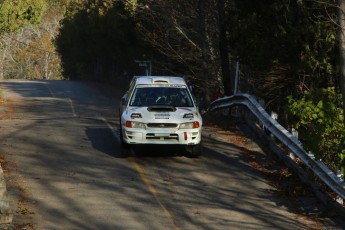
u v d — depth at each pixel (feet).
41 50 539.29
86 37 323.37
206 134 94.53
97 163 73.15
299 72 89.97
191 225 53.01
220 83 155.12
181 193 62.49
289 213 58.29
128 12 228.43
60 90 232.94
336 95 67.92
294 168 71.10
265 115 86.17
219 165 74.28
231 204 59.93
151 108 75.10
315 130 66.44
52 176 66.49
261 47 89.66
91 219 53.21
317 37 83.46
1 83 270.05
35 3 184.75
